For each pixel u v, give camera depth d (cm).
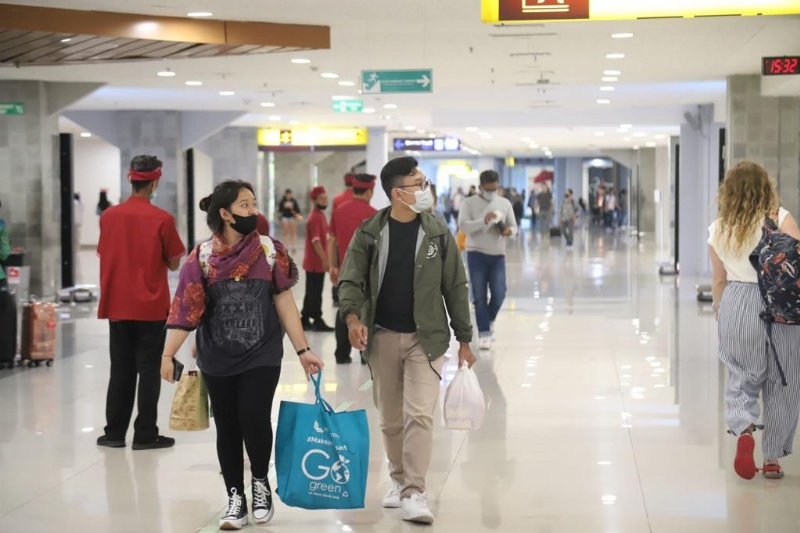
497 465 854
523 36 1619
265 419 690
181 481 820
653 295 2275
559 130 3734
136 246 920
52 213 2409
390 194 714
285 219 4659
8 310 1381
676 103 2864
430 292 708
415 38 1639
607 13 1044
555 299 2208
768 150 2095
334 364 1399
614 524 698
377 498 766
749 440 784
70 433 993
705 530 683
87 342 1644
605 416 1039
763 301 777
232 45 1530
